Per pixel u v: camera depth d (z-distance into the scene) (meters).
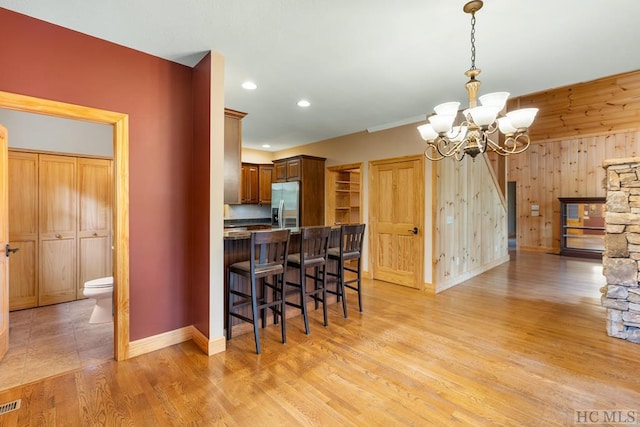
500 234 6.57
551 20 2.14
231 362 2.46
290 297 3.47
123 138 2.45
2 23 1.99
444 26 2.22
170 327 2.74
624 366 2.39
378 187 5.15
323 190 6.08
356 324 3.25
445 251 4.63
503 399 2.00
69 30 2.22
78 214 4.03
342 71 2.96
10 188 3.58
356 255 3.62
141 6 1.96
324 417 1.83
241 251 3.04
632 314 2.81
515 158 8.38
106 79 2.38
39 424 1.77
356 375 2.28
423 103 3.90
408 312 3.61
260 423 1.78
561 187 7.74
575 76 3.09
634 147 6.77
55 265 3.86
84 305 3.83
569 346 2.73
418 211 4.58
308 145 6.49
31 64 2.09
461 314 3.54
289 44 2.47
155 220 2.64
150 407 1.92
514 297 4.19
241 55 2.65
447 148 4.48
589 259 6.97
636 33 2.29
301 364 2.43
